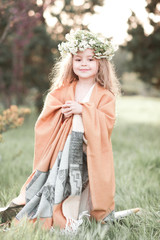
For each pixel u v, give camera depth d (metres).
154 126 11.53
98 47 2.69
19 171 4.57
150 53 10.73
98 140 2.55
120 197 3.33
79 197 2.61
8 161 4.96
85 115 2.58
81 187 2.61
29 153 6.02
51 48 12.02
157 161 4.87
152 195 3.50
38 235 2.27
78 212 2.69
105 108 2.68
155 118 15.89
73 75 2.91
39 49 12.52
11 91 12.41
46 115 2.75
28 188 2.66
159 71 11.29
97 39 2.72
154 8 8.76
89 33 2.74
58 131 2.72
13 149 6.23
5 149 6.15
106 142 2.61
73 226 2.48
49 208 2.58
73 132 2.61
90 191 2.58
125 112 20.12
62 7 9.22
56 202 2.54
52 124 2.73
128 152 6.23
